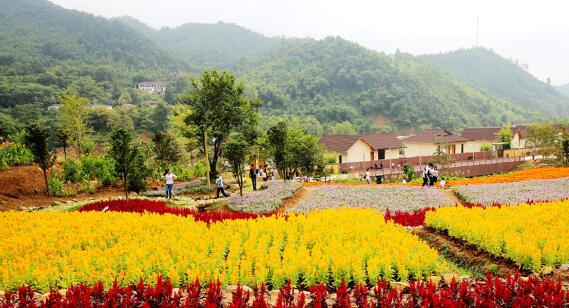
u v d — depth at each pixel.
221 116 30.11
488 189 24.05
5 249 11.12
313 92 131.38
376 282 8.78
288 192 23.64
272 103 122.38
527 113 168.88
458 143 67.75
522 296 7.17
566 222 12.16
